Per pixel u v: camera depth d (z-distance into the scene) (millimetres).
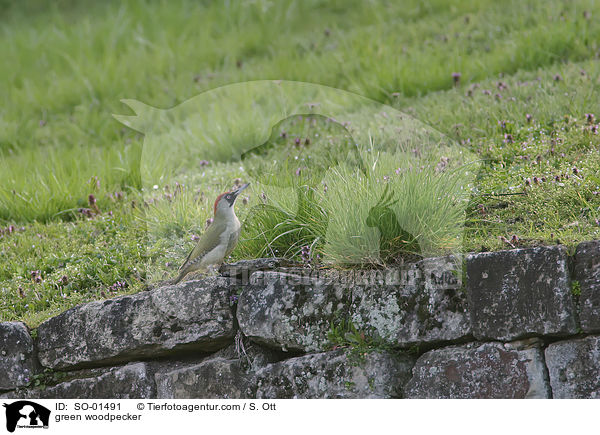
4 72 22594
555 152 10984
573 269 7281
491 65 15984
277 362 8469
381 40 19438
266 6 23719
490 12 19266
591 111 12117
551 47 15867
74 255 11148
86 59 22234
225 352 8711
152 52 22391
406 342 7852
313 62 19125
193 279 8938
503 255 7453
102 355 9000
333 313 8164
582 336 7145
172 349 8734
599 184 9445
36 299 10227
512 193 9922
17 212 13273
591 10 17219
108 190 13625
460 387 7492
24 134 18422
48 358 9289
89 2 27234
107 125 17953
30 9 27703
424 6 21266
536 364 7211
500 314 7391
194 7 25531
